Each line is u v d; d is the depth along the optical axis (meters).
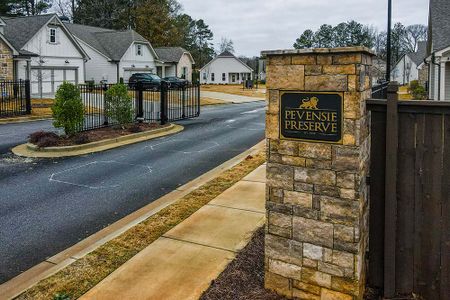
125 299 3.47
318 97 3.11
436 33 19.41
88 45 35.22
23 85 19.42
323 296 3.23
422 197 3.17
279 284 3.43
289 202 3.32
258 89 46.59
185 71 47.66
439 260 3.16
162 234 4.84
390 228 3.25
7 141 11.89
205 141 12.06
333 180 3.12
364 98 3.14
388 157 3.20
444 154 3.06
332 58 3.03
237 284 3.62
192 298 3.44
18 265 4.34
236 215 5.43
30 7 51.88
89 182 7.64
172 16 62.44
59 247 4.79
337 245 3.14
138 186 7.34
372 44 64.88
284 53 3.18
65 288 3.67
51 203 6.42
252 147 10.93
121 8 54.16
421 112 3.10
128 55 36.91
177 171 8.41
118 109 13.20
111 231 5.19
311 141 3.18
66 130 11.40
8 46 23.38
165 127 14.24
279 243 3.39
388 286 3.30
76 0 57.16
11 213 5.97
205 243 4.55
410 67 61.03
